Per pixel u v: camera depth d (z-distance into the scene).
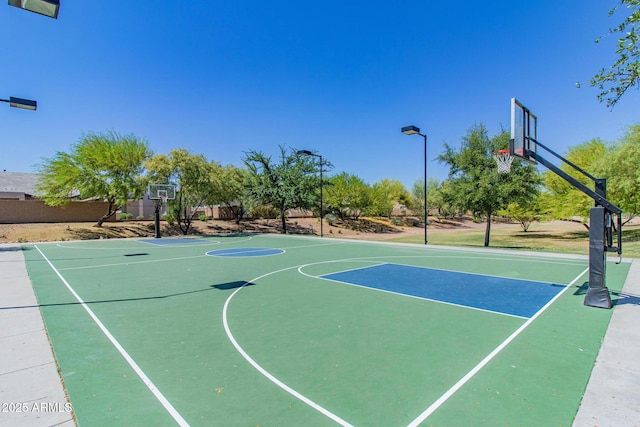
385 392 3.58
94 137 27.25
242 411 3.25
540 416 3.12
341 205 43.09
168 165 29.00
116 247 20.12
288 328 5.67
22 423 3.05
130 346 4.93
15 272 11.49
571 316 6.25
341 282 9.61
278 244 22.09
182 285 9.28
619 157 18.05
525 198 19.14
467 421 3.05
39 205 28.31
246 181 34.41
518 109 7.62
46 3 6.08
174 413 3.23
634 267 11.34
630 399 3.39
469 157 20.05
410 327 5.69
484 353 4.59
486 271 11.39
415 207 58.34
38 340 5.13
